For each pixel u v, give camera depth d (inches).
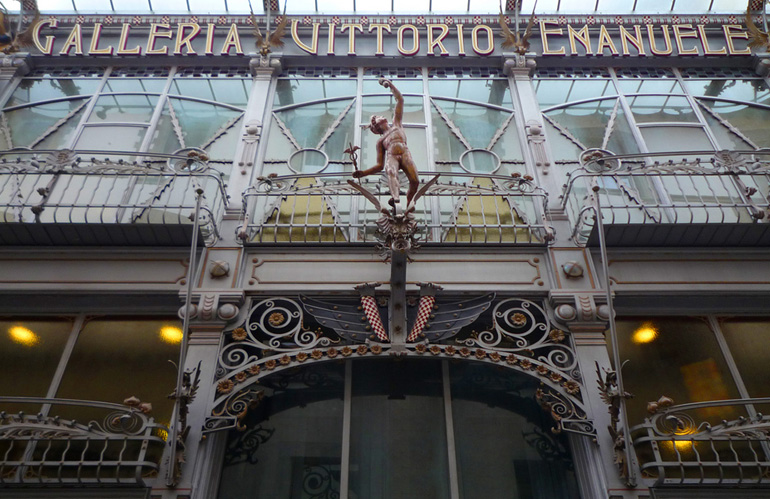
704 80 381.4
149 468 210.4
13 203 289.9
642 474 211.8
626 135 346.6
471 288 261.4
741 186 286.8
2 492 203.3
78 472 201.8
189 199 299.7
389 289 254.8
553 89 375.6
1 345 259.3
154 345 261.6
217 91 369.7
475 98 370.0
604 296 257.1
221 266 263.3
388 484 225.6
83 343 261.6
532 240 285.1
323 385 250.1
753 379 255.3
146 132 340.2
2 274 265.0
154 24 393.4
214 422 221.1
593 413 225.0
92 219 287.6
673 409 217.2
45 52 379.2
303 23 402.3
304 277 264.7
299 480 225.9
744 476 223.3
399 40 391.5
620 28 397.1
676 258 276.2
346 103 362.9
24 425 203.2
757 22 406.3
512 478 228.8
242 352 242.1
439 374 253.8
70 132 343.0
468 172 325.1
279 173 321.4
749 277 270.1
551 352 244.2
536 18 407.8
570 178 300.8
